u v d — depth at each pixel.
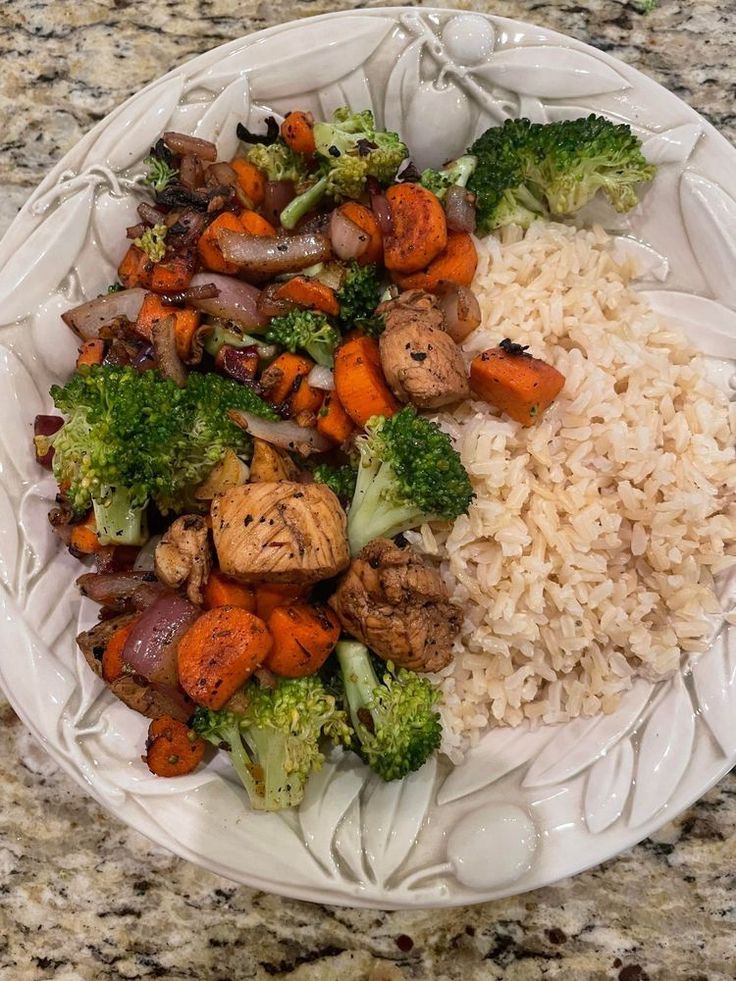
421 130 0.27
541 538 0.25
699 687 0.24
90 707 0.24
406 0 0.30
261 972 0.27
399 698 0.23
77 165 0.26
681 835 0.27
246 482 0.25
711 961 0.26
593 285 0.27
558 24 0.30
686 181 0.26
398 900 0.23
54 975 0.27
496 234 0.28
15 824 0.28
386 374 0.24
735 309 0.26
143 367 0.26
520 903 0.27
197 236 0.26
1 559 0.25
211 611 0.22
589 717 0.25
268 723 0.23
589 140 0.25
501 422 0.26
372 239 0.26
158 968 0.27
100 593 0.24
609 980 0.26
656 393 0.26
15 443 0.26
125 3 0.30
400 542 0.25
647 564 0.26
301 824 0.23
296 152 0.26
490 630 0.25
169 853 0.28
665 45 0.29
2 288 0.25
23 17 0.30
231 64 0.26
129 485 0.23
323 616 0.23
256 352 0.26
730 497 0.26
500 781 0.24
